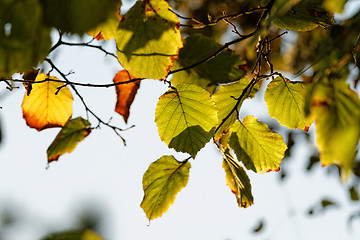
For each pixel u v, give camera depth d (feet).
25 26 2.58
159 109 3.31
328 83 2.75
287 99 3.36
